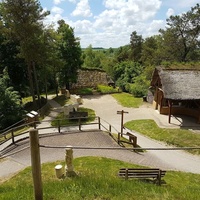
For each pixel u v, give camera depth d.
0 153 16.03
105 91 45.94
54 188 7.23
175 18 43.31
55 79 44.16
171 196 6.84
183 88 25.05
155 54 48.53
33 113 25.14
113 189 7.09
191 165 17.05
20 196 6.64
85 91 45.34
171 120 26.98
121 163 14.92
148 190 7.48
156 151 19.38
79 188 7.06
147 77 46.56
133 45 88.50
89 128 22.47
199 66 29.50
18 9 27.36
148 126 25.23
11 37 29.86
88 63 85.12
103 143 18.11
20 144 17.52
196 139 21.30
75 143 17.70
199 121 25.55
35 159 5.56
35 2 28.12
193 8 42.34
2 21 29.42
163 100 29.98
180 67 28.77
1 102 25.61
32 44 28.73
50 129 21.91
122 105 35.84
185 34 44.06
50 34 31.30
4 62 36.12
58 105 36.50
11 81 35.53
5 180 12.34
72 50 42.84
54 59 33.72
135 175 11.75
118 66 66.38
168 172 15.01
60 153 15.87
